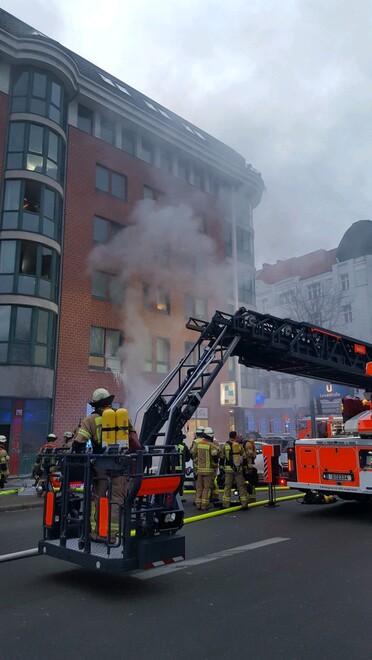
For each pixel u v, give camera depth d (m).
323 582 4.61
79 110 21.17
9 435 16.89
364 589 4.39
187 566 5.23
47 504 5.07
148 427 7.26
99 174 21.28
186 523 7.80
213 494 9.84
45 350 17.67
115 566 4.20
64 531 4.74
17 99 18.77
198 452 9.55
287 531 7.12
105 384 19.53
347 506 9.55
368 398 10.85
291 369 11.48
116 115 22.08
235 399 23.20
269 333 9.89
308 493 10.11
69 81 19.92
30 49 18.69
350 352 11.94
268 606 3.97
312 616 3.75
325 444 8.69
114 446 4.50
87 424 4.82
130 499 4.33
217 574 4.92
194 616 3.76
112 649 3.20
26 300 17.27
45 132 18.88
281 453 9.72
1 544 6.49
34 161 18.48
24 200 18.08
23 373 16.77
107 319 20.11
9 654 3.13
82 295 19.45
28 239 17.70
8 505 10.02
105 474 4.55
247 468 9.61
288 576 4.82
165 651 3.16
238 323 9.35
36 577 4.86
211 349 8.77
